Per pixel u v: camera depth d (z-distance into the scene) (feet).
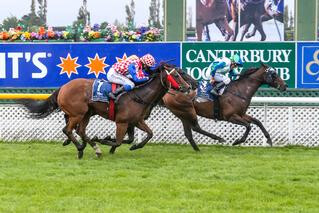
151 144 52.90
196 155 46.65
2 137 55.11
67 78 54.29
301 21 55.21
